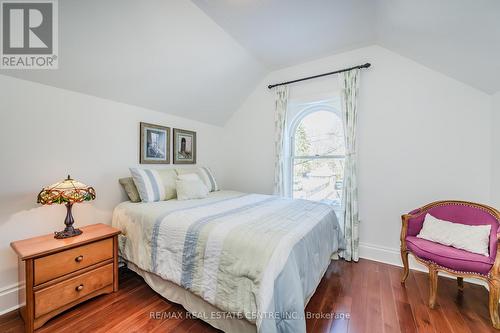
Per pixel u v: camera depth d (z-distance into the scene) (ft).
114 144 8.02
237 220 5.60
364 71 8.94
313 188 10.68
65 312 5.46
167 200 8.34
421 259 6.06
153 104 9.13
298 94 10.49
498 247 5.07
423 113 7.94
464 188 7.37
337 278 7.29
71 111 6.84
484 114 7.04
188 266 5.13
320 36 8.11
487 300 6.09
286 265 4.09
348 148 8.96
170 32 6.94
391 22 6.61
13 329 4.99
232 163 12.95
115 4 5.57
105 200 7.75
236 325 4.54
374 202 8.82
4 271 5.61
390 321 5.26
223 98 11.23
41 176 6.24
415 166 8.11
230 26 7.52
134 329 4.95
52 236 5.95
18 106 5.79
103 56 6.47
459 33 5.37
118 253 7.01
